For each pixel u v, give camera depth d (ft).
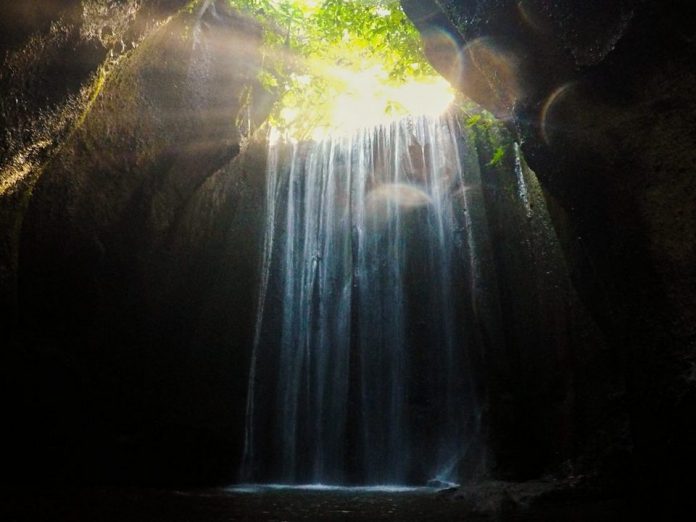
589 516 19.31
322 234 47.73
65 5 15.39
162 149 31.04
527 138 20.26
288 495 28.96
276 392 43.68
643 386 14.60
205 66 31.48
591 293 25.48
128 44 19.60
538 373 33.68
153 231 32.76
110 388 31.94
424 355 42.91
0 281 19.90
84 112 19.88
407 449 41.45
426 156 46.57
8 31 14.43
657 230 14.28
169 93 29.58
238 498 26.55
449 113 45.24
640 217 14.71
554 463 30.68
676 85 14.26
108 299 31.32
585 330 29.55
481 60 20.84
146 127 29.30
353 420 43.16
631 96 15.20
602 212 16.55
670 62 14.30
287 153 49.67
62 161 26.50
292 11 37.09
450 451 40.19
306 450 43.29
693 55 13.85
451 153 44.98
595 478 26.02
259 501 25.23
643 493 14.64
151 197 31.94
